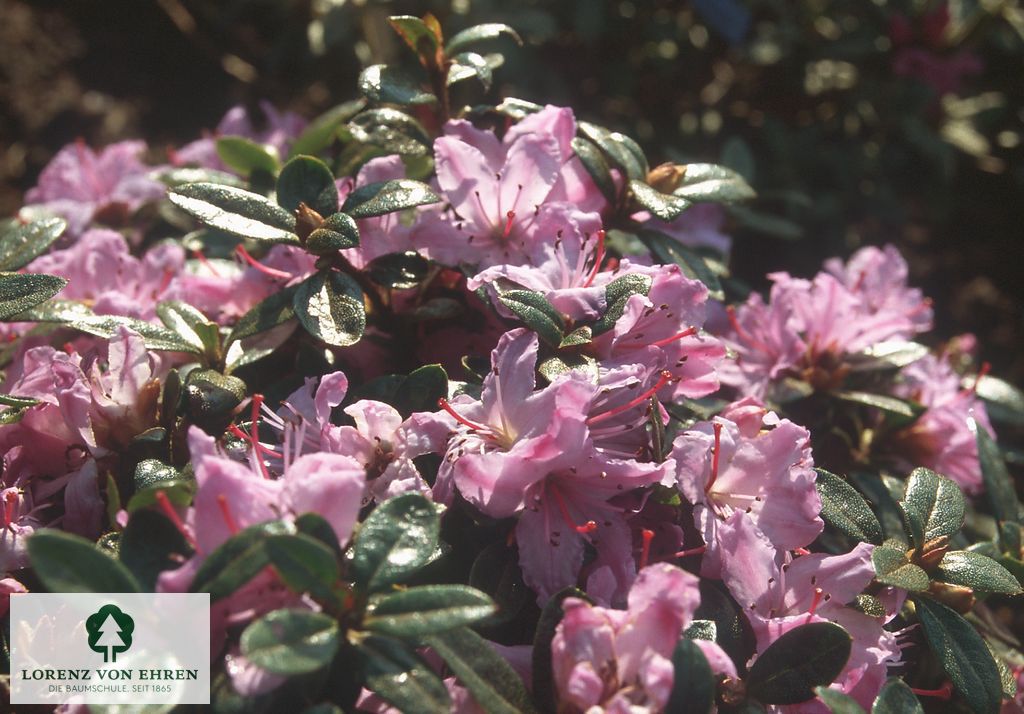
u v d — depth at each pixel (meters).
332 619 0.39
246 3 1.03
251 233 0.46
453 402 0.44
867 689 0.44
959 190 1.03
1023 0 0.99
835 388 0.53
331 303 0.46
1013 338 0.92
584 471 0.43
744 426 0.46
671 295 0.45
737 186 0.51
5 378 0.51
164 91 1.03
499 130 0.57
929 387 0.54
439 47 0.52
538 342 0.44
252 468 0.43
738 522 0.43
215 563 0.38
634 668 0.40
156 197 0.61
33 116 0.98
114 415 0.46
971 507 0.59
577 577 0.43
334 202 0.47
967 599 0.46
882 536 0.46
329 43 0.85
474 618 0.39
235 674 0.39
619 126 0.90
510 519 0.44
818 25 0.90
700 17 0.92
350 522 0.40
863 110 0.89
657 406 0.45
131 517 0.40
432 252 0.48
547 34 0.83
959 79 0.90
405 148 0.52
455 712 0.41
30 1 1.06
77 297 0.53
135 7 1.08
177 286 0.52
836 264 0.60
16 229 0.50
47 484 0.46
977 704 0.44
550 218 0.47
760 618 0.43
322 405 0.43
